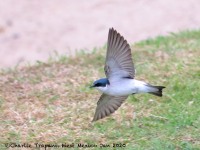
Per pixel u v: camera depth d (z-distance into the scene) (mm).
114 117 13242
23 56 25312
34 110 13734
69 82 15328
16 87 15180
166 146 11695
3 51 25953
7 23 28219
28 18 28391
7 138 12453
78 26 27047
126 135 12438
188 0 27344
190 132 12328
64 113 13570
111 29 10328
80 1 29297
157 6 27250
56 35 26656
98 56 17219
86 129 12875
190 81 14734
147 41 18688
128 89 10656
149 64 16000
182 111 13273
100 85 10750
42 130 12766
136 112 13492
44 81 15555
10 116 13430
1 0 30203
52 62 17250
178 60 16078
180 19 25766
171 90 14469
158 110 13492
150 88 10672
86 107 13836
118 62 10516
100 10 28047
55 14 28422
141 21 26344
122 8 27719
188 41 18172
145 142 12031
